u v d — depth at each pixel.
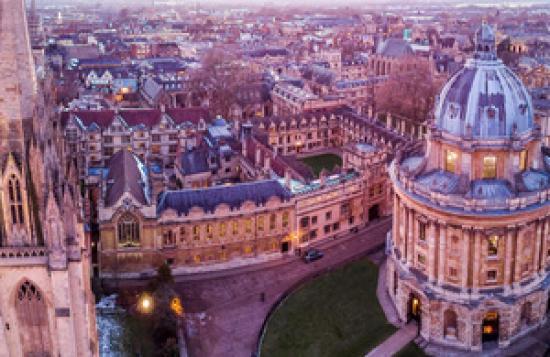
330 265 142.88
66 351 76.38
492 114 113.06
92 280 129.12
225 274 139.12
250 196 141.62
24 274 73.50
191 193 138.88
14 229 72.81
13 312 75.06
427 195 114.06
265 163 159.00
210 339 115.88
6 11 66.56
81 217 81.31
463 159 113.81
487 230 109.38
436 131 119.75
